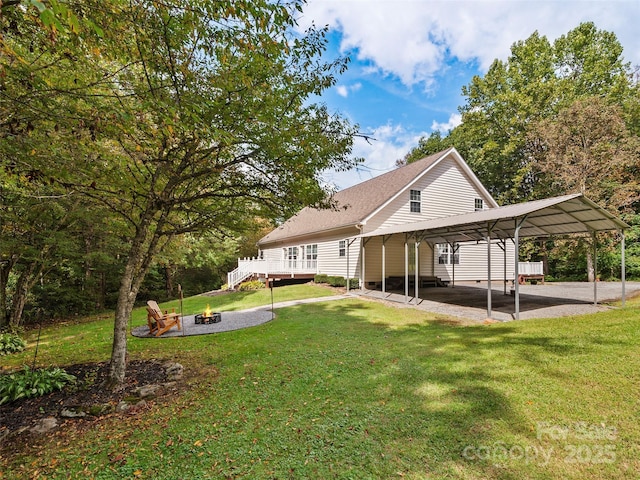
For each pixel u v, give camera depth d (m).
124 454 3.25
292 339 7.36
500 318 8.52
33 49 3.53
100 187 5.09
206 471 2.89
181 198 5.29
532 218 9.87
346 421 3.61
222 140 3.73
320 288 17.03
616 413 3.40
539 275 20.00
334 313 10.46
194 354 6.64
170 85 3.87
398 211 17.33
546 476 2.61
